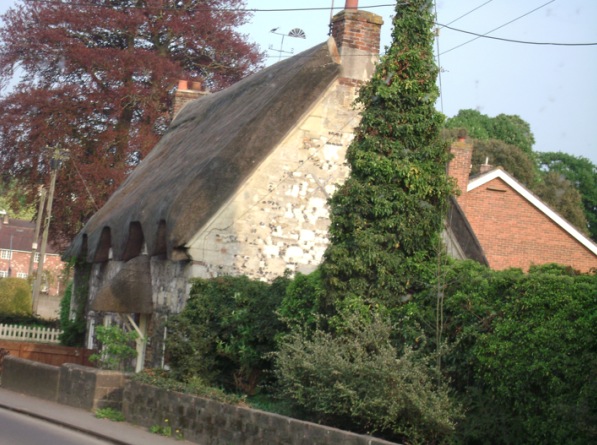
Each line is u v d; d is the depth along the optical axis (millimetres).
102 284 28172
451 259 14641
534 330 11727
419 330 13719
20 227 90625
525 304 11961
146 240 22000
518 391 11773
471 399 12539
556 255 31234
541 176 56312
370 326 13500
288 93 22406
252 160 21609
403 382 12352
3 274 86625
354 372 12891
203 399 14516
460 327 13180
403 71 15211
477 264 13938
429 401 12242
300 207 22094
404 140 15125
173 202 21109
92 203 38969
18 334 33156
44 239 39562
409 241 14852
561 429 10969
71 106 39188
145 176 27453
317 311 15617
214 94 31062
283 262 21797
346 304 14617
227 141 22250
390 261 14711
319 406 13133
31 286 45750
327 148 22469
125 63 39406
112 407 17516
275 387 17281
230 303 19016
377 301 14602
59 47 40312
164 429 15258
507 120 59125
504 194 31125
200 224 20828
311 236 22109
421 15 15320
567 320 11406
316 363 13469
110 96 39344
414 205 14930
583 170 57531
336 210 15383
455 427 12398
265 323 18484
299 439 12461
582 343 11086
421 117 15102
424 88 15250
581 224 50406
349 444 11680
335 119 22609
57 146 39000
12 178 40906
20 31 40719
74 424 15773
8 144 39406
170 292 21844
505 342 12062
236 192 21438
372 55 23047
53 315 54469
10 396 19719
